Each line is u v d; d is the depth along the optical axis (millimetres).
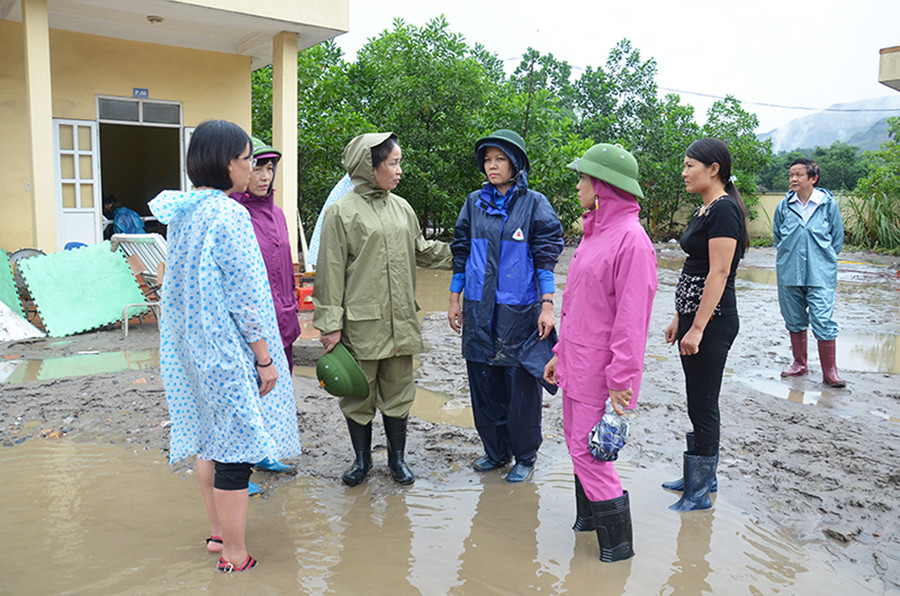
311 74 13164
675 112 23172
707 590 2732
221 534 2928
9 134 8594
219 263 2574
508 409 3812
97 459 3920
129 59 9359
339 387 3496
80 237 9289
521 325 3717
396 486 3719
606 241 2887
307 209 13664
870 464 3963
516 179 3758
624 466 3990
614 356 2783
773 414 4863
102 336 6840
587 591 2711
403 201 3869
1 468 3766
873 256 18469
